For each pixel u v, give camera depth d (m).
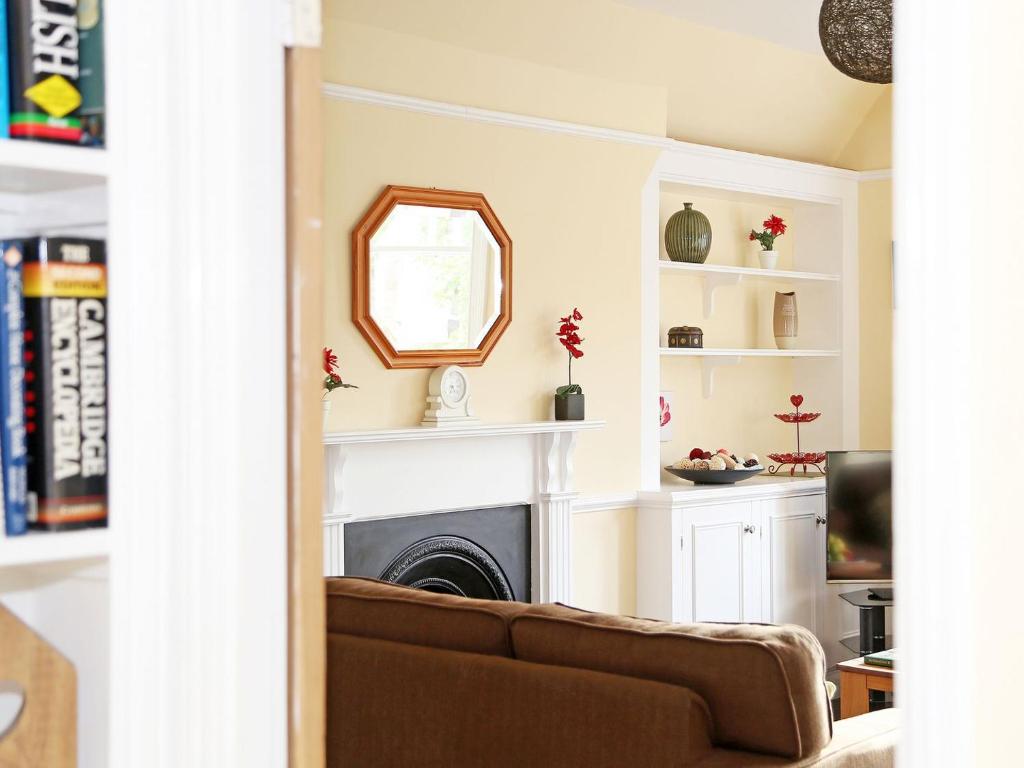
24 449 1.21
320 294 1.34
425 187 4.98
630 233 5.83
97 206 1.28
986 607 1.21
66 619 1.35
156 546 1.25
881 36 3.85
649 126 5.94
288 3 1.33
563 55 5.47
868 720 2.81
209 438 1.27
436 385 4.96
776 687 2.41
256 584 1.30
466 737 2.77
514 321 5.34
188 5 1.27
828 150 7.27
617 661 2.60
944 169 1.22
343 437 4.51
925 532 1.23
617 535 5.79
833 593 6.70
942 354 1.22
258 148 1.30
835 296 7.25
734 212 7.05
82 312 1.23
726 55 6.08
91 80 1.25
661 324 6.62
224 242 1.28
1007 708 1.20
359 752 2.97
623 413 5.82
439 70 5.05
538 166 5.42
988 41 1.21
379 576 4.77
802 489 6.50
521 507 5.32
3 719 1.18
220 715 1.27
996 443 1.20
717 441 7.01
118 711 1.23
